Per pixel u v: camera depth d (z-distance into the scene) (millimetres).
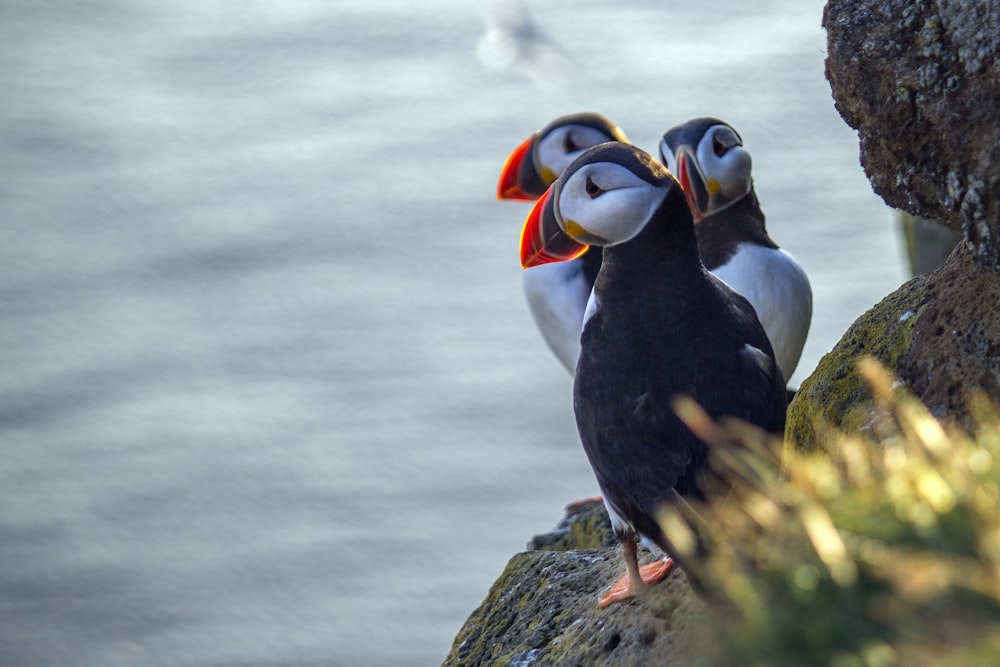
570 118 8266
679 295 4824
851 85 5219
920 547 2695
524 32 24672
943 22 4867
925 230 10641
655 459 4582
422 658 28984
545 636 5555
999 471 2814
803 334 6945
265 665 29453
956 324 5145
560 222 5086
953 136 4855
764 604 2816
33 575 32781
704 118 6914
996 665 2410
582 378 4910
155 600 31500
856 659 2607
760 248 6812
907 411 3506
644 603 5059
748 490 4305
